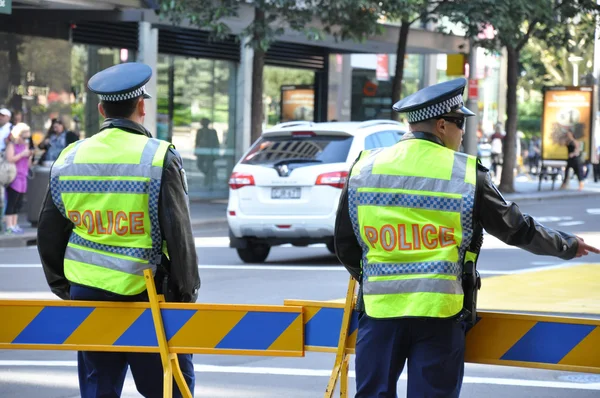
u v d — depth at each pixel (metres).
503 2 28.94
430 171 5.04
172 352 5.61
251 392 8.96
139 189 5.51
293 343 5.55
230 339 5.59
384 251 5.07
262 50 26.95
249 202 16.97
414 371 5.09
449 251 4.99
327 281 15.71
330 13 26.77
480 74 50.00
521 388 9.24
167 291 5.66
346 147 16.73
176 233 5.51
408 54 42.09
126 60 29.28
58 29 27.73
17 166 21.53
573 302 13.50
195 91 33.00
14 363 10.17
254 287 15.02
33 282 15.63
